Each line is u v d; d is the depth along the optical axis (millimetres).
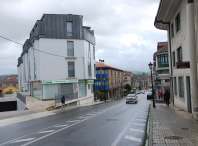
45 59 25688
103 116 13586
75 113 16375
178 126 8438
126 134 7914
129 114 14352
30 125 11180
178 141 6027
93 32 33344
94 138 7371
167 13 16688
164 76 19703
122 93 71750
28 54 35438
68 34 27125
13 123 12125
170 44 19156
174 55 18234
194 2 10586
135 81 150625
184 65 10383
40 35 25625
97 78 50031
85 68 27984
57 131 8969
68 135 8039
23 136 8359
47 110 18594
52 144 6766
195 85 10234
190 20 10227
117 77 63406
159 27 20953
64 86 26406
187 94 13656
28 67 35969
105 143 6648
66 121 12000
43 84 25297
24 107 20891
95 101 36688
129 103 28203
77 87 27422
